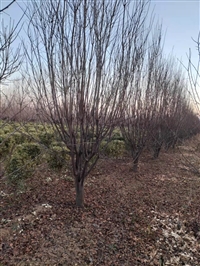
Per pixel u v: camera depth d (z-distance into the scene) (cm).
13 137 683
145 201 488
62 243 311
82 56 334
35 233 329
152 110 659
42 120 406
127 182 607
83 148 382
